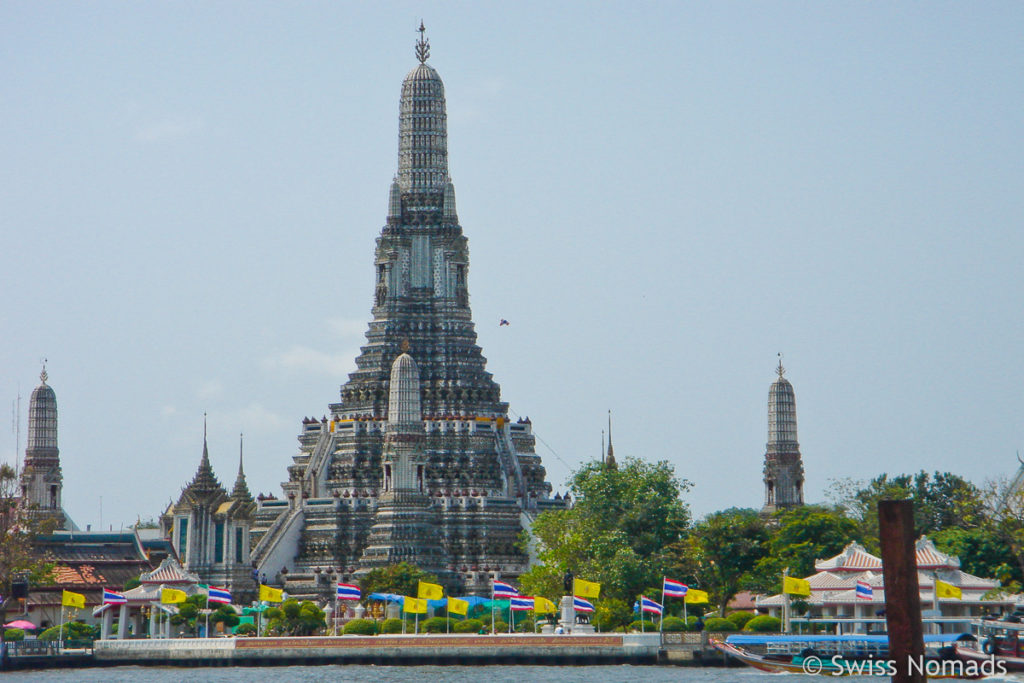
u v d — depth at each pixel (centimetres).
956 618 18675
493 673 19188
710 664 19438
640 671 18950
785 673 17838
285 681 18338
